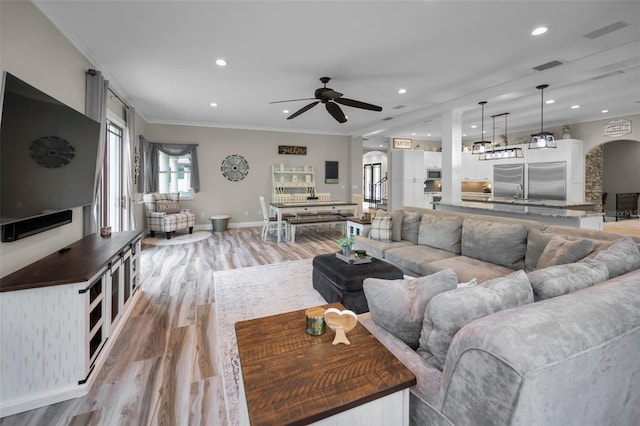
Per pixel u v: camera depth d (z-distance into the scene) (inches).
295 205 253.4
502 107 233.5
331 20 110.5
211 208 304.2
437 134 358.6
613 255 64.4
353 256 123.9
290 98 207.9
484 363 31.8
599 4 100.7
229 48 132.0
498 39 124.9
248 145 314.2
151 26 113.5
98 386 72.4
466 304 42.3
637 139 246.8
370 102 217.2
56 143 93.4
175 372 77.6
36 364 67.0
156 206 259.3
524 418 29.8
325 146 346.9
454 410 35.4
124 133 198.8
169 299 124.6
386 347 50.3
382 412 39.1
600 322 35.6
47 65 100.0
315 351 47.4
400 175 348.8
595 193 304.2
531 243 104.9
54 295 68.0
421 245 150.1
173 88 184.5
